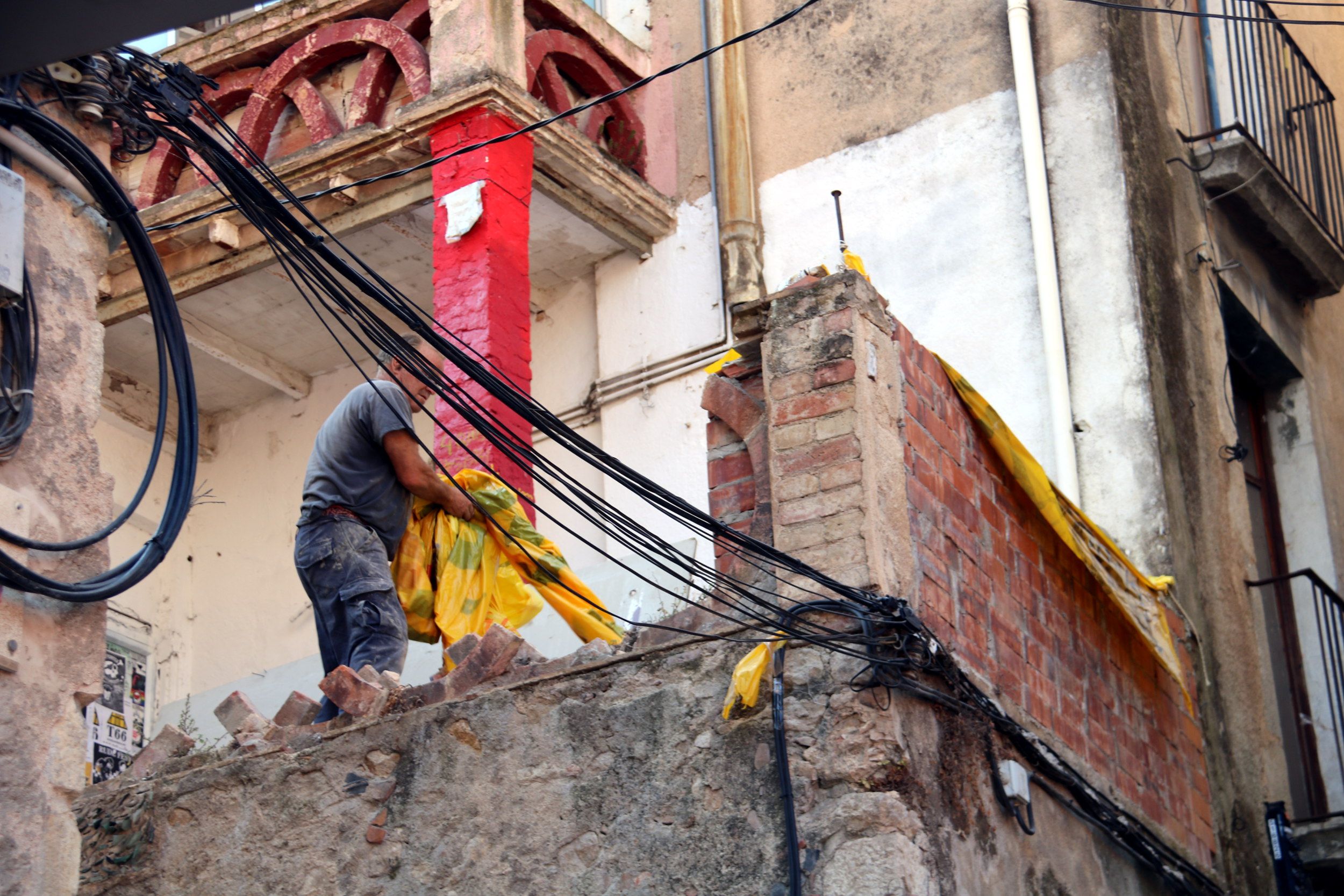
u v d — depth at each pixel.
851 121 11.57
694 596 10.25
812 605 6.06
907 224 11.08
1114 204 10.13
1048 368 9.93
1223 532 9.92
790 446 6.40
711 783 6.12
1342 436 11.87
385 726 7.02
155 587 13.19
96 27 4.54
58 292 5.76
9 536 5.34
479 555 8.12
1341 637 10.62
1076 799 7.07
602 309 11.95
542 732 6.62
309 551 7.78
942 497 6.77
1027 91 10.62
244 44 11.63
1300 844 9.43
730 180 11.66
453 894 6.53
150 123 6.06
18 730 5.30
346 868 6.83
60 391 5.70
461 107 10.67
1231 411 10.43
